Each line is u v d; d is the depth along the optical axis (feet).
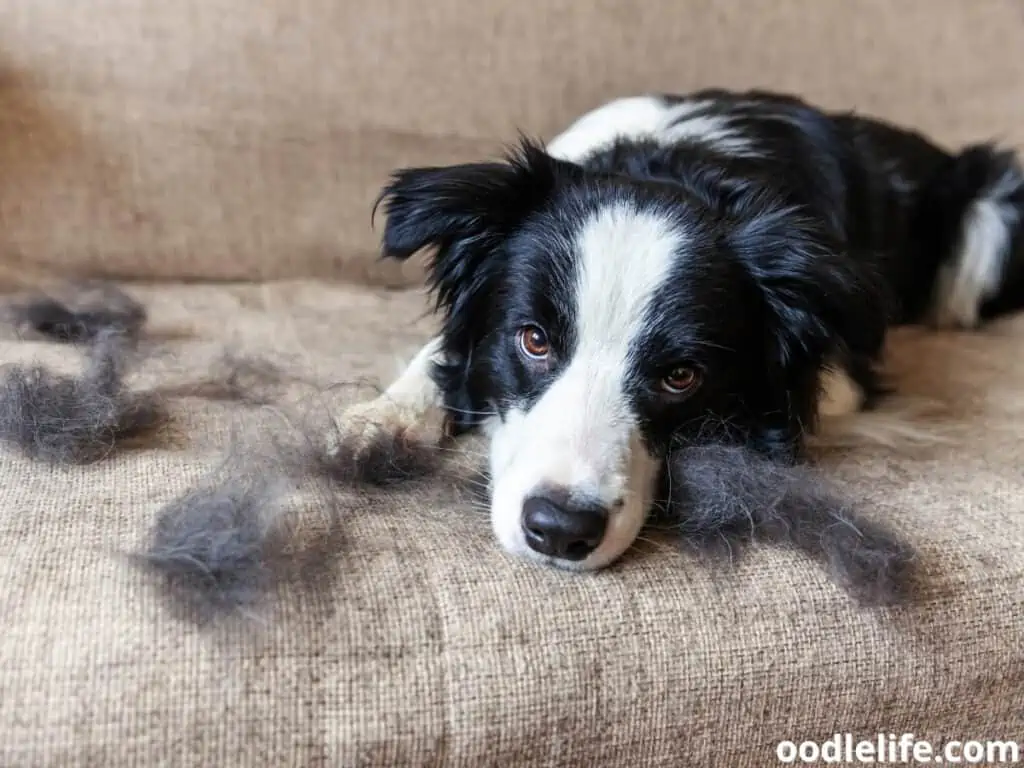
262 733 3.05
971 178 7.23
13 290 6.27
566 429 4.06
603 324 4.29
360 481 4.15
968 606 3.76
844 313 4.54
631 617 3.50
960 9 7.78
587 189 4.69
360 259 7.04
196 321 5.99
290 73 6.61
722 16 7.30
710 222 4.58
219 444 4.32
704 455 4.21
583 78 7.11
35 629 3.08
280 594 3.31
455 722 3.20
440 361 5.17
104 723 2.96
